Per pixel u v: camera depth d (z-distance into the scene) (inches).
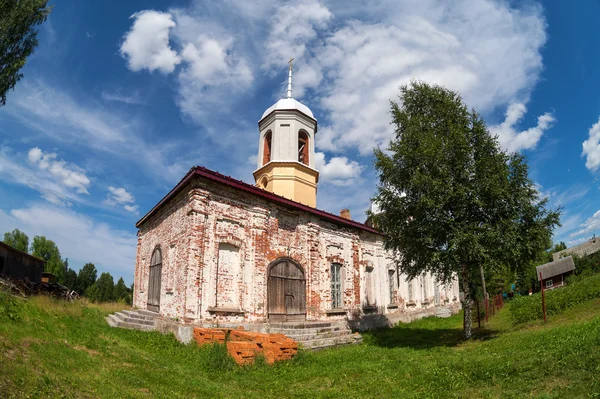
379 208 684.1
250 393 383.9
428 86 684.7
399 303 1050.1
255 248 670.5
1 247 886.4
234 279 644.1
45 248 2140.7
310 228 790.5
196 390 374.0
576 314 580.4
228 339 549.6
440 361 438.3
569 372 309.7
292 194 898.7
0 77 510.3
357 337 707.4
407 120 668.1
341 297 855.1
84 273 2491.4
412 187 613.9
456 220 600.4
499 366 358.0
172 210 716.0
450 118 642.8
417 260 674.2
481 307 1008.2
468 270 663.8
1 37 522.3
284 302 707.4
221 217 634.2
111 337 522.3
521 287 1699.1
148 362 443.2
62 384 311.7
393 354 542.9
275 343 500.4
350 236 906.7
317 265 790.5
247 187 663.8
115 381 354.0
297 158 927.0
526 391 298.8
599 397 262.1
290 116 948.6
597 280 706.2
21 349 358.9
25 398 266.8
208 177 609.6
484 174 583.5
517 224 587.8
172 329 582.9
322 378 434.6
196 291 582.9
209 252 612.4
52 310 555.2
